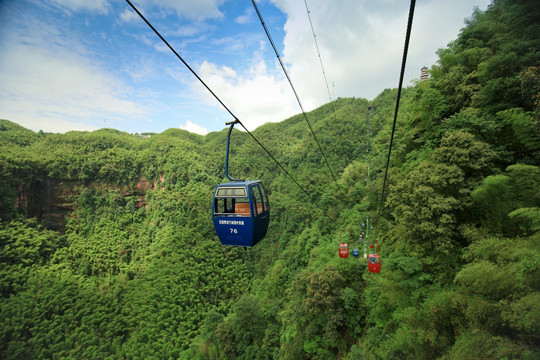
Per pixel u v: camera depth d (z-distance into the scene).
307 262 47.38
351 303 19.52
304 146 116.81
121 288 75.44
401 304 13.68
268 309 40.16
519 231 10.92
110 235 97.94
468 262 12.11
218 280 70.38
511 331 8.75
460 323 10.32
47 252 86.12
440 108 16.98
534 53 11.69
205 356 43.62
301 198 85.88
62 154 108.06
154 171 124.88
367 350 16.80
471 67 16.80
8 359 52.69
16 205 91.50
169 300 63.59
